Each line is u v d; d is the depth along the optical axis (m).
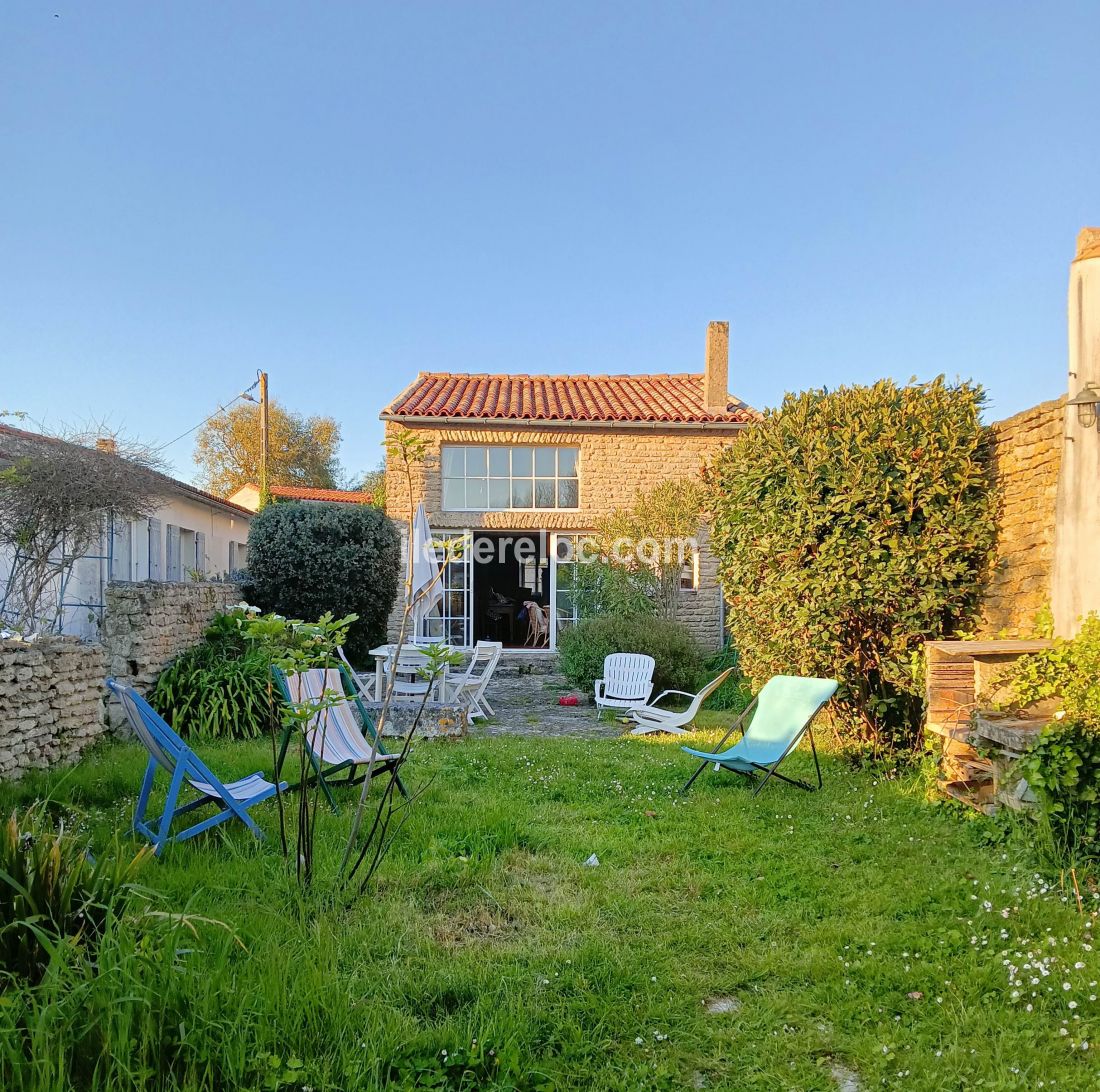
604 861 4.22
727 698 10.44
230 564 19.52
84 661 6.51
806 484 6.21
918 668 5.64
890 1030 2.56
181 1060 2.19
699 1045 2.51
